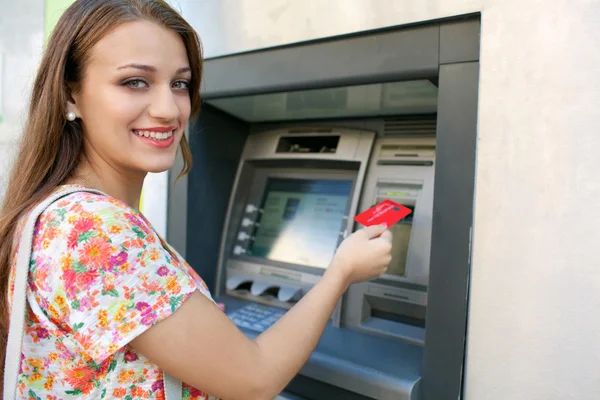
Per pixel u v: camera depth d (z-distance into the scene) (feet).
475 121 3.06
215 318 2.17
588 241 2.74
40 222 2.18
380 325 4.47
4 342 2.38
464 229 3.12
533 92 2.85
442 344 3.21
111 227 2.06
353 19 3.46
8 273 2.37
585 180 2.74
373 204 4.76
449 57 3.13
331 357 3.86
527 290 2.91
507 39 2.90
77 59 2.35
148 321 2.01
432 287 3.23
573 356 2.80
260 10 3.93
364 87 3.66
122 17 2.28
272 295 5.31
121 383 2.19
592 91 2.70
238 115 5.40
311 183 5.50
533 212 2.88
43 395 2.21
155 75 2.39
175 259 2.61
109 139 2.40
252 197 5.85
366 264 2.92
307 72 3.74
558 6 2.77
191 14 4.36
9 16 6.15
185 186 4.98
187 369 2.08
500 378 3.00
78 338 1.98
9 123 6.11
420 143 4.64
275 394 2.34
